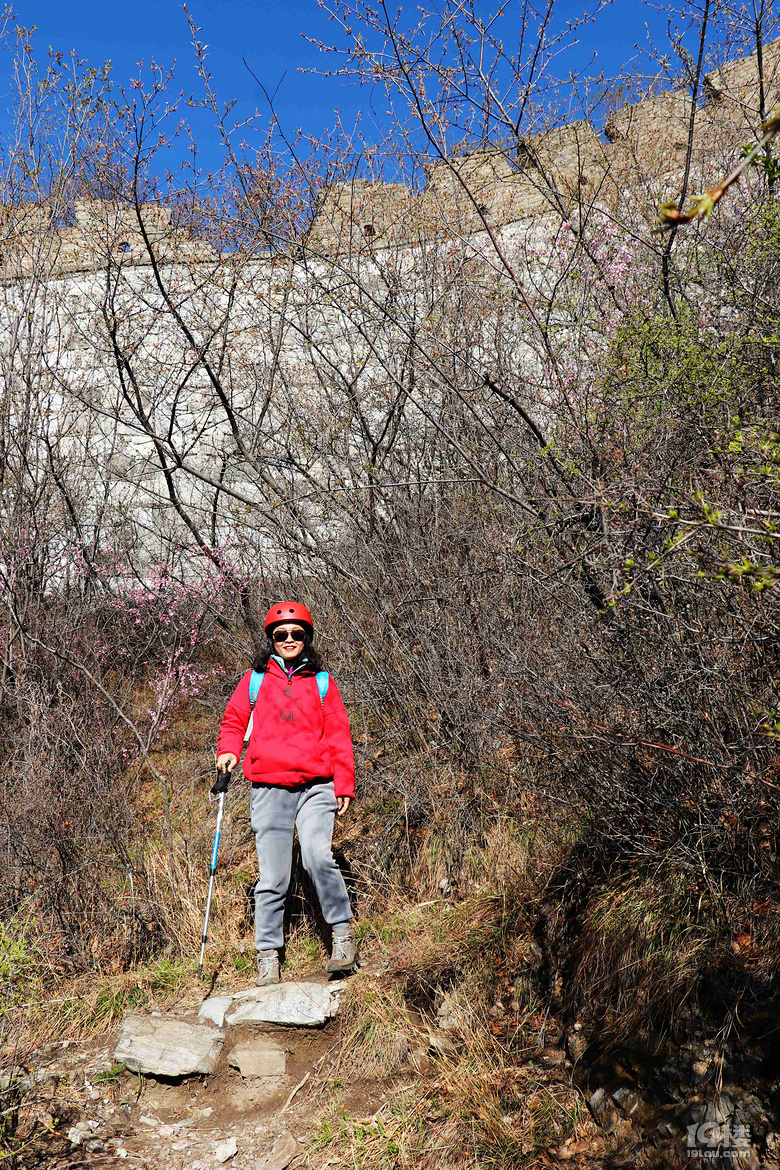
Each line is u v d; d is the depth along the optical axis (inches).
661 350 144.8
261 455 239.1
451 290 228.2
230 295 232.5
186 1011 144.9
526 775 149.9
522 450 168.2
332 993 141.1
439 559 193.3
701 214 42.9
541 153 210.1
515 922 140.7
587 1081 112.0
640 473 126.3
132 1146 120.8
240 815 188.7
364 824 180.5
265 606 225.6
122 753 202.5
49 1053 137.5
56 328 281.0
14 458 241.1
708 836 115.3
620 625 125.0
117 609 237.5
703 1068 101.0
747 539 94.5
